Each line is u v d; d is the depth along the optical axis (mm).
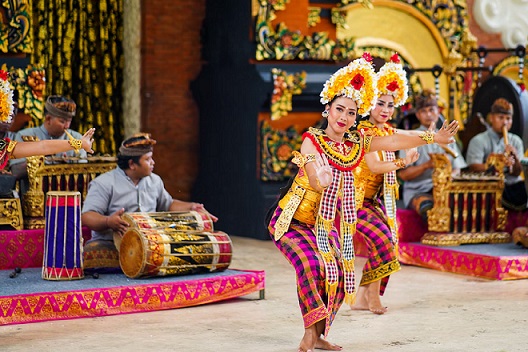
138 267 8523
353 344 7121
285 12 13039
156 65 14195
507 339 7242
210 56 14109
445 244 10766
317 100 13102
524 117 12625
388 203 8453
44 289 8070
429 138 7008
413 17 14414
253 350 6910
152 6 14102
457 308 8492
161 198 9453
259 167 13039
